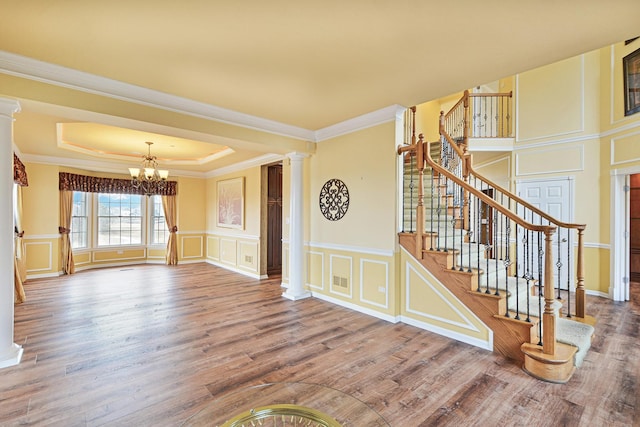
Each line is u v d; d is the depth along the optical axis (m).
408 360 2.67
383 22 1.99
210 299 4.56
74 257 6.55
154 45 2.28
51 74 2.57
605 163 4.57
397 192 3.61
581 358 2.60
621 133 4.36
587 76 4.79
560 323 3.04
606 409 1.99
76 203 6.70
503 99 6.14
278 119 4.03
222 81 2.87
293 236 4.64
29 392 2.17
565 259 4.95
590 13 1.88
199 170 7.58
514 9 1.85
